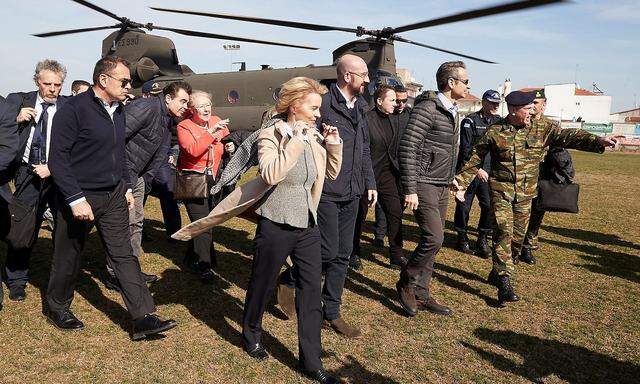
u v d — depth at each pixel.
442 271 5.29
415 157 3.82
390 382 3.02
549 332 3.80
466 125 5.84
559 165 5.32
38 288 4.33
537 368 3.25
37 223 3.88
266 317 3.91
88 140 3.23
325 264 3.63
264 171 2.71
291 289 3.85
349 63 3.47
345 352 3.38
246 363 3.17
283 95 2.90
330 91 3.59
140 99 4.13
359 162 3.57
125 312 3.91
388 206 5.11
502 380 3.09
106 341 3.41
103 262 5.09
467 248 6.10
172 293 4.33
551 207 5.27
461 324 3.92
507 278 4.28
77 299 4.11
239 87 11.95
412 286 4.06
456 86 3.85
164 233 6.48
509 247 4.33
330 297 3.65
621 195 11.89
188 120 4.25
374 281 4.91
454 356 3.38
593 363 3.34
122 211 3.44
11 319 3.68
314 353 3.00
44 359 3.13
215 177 4.60
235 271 4.99
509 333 3.77
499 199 4.40
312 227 3.06
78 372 3.00
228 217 3.01
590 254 6.20
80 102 3.23
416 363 3.27
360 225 5.23
